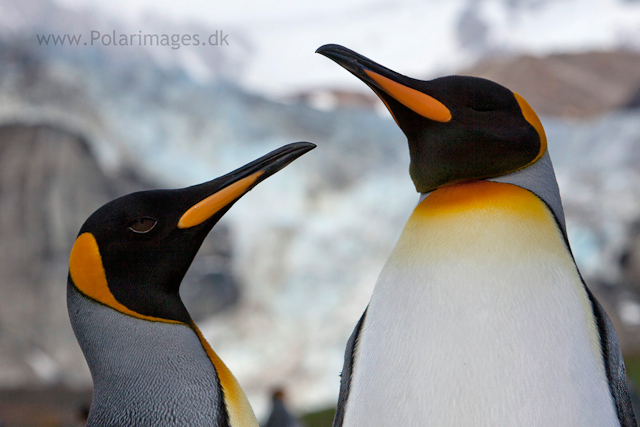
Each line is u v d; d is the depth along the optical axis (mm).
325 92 70688
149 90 50500
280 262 43875
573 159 45312
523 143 1835
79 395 32688
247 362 39188
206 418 1943
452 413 1564
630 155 42625
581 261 40031
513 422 1533
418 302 1683
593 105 63812
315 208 47281
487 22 79688
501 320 1599
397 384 1639
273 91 70688
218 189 2076
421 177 1945
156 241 1983
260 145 51219
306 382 38281
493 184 1846
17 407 29844
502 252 1678
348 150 50844
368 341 1765
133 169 46406
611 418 1564
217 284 40969
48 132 42625
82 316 1969
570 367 1566
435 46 83812
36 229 38969
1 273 37281
